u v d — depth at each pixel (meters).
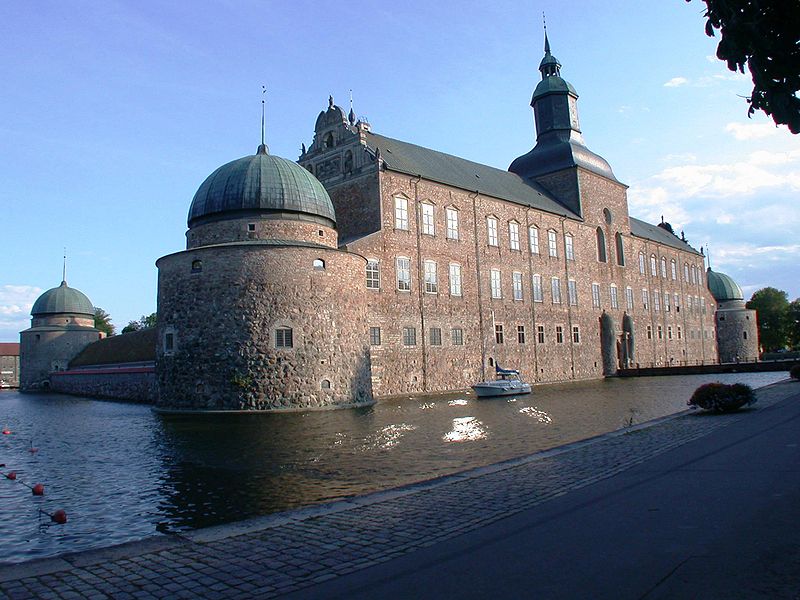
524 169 79.56
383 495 12.76
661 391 47.31
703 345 105.38
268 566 8.59
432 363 54.56
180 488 16.27
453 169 63.81
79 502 15.10
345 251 39.72
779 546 8.35
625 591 7.05
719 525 9.48
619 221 83.00
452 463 18.64
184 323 37.41
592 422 28.44
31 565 8.81
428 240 55.69
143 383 53.88
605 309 78.25
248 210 39.84
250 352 35.78
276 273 36.69
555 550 8.70
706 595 6.82
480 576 7.82
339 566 8.49
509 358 62.56
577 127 80.81
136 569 8.59
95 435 27.91
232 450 22.27
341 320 38.88
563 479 13.76
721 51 6.84
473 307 59.25
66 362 86.62
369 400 40.62
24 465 20.61
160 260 39.50
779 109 6.51
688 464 14.79
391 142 60.66
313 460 19.75
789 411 24.80
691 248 107.69
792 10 6.43
